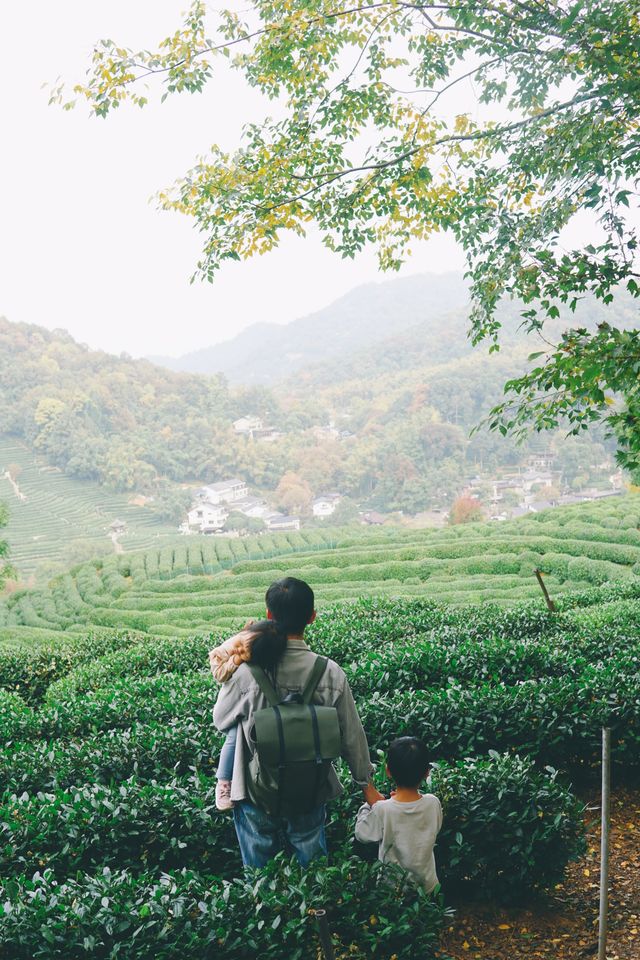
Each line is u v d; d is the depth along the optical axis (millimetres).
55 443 197375
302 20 9125
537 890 4742
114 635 14867
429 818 3922
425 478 178875
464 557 35938
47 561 136000
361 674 7750
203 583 39781
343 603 14805
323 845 3715
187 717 6547
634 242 6906
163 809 4473
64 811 4484
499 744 6266
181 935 3166
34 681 13055
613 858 5336
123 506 181875
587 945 4211
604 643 9172
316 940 3279
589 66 7730
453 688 6609
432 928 3537
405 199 10164
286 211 10094
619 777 6660
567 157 8047
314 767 3311
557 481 173625
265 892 3354
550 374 6574
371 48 9633
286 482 192875
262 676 3461
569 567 31641
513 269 7824
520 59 8344
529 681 6809
